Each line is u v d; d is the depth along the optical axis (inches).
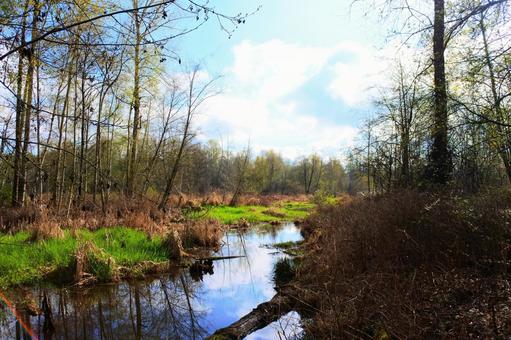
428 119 249.8
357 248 265.3
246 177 1423.5
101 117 550.9
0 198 524.7
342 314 184.2
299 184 2613.2
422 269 201.8
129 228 434.6
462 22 215.3
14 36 121.1
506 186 275.6
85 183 593.3
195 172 1384.1
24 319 221.6
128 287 295.3
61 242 342.0
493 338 129.8
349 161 565.3
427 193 283.9
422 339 143.5
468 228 208.4
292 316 230.8
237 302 269.4
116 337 204.4
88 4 134.6
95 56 147.7
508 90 210.4
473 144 235.6
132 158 600.7
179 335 209.8
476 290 167.2
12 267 291.1
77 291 275.4
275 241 534.0
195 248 446.9
